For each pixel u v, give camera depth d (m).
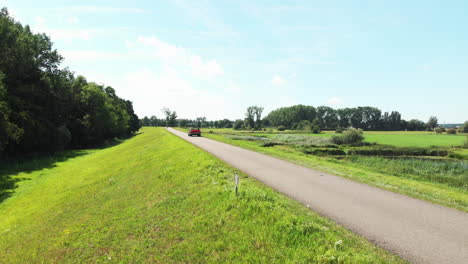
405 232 5.68
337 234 5.55
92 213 10.12
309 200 7.89
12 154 30.33
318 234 5.50
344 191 8.90
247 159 16.09
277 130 119.81
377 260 4.52
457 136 81.69
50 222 10.12
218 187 9.25
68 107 45.06
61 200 13.15
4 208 13.53
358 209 7.12
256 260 5.12
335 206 7.36
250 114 133.12
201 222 7.07
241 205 7.33
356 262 4.50
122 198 11.42
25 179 20.12
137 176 15.41
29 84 31.42
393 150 34.88
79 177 19.00
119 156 28.00
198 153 17.17
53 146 36.34
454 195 8.38
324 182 10.19
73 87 48.50
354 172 12.24
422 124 150.00
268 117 187.50
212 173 11.60
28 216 11.62
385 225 6.06
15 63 28.78
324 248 5.06
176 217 7.83
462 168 22.48
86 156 34.84
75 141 47.31
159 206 9.08
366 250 4.89
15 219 11.47
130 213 9.10
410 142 55.88
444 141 58.94
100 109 50.47
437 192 8.70
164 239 6.64
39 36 35.94
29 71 32.34
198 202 8.54
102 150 42.41
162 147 26.52
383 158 28.22
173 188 10.91
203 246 5.93
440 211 6.98
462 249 4.95
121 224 8.22
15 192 16.58
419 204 7.55
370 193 8.68
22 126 28.14
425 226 6.00
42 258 7.00
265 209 6.83
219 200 8.12
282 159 16.36
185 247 6.05
